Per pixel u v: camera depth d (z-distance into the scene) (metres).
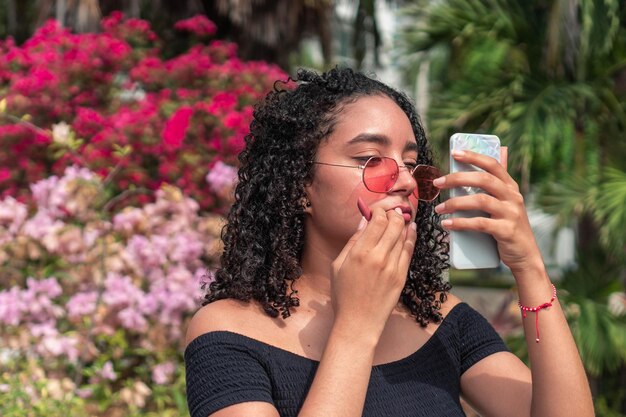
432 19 4.81
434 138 4.53
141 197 4.34
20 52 5.01
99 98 5.14
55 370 3.29
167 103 4.65
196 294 3.50
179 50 6.44
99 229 3.53
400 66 5.04
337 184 1.34
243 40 6.48
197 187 4.33
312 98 1.41
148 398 3.48
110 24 5.39
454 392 1.42
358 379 1.16
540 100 4.45
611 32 4.36
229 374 1.24
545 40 4.58
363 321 1.19
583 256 4.67
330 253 1.40
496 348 1.50
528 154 4.23
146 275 3.60
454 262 1.36
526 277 1.34
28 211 4.12
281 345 1.31
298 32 6.66
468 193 1.36
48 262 3.62
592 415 1.33
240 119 4.34
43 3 6.60
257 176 1.44
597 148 4.46
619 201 4.16
